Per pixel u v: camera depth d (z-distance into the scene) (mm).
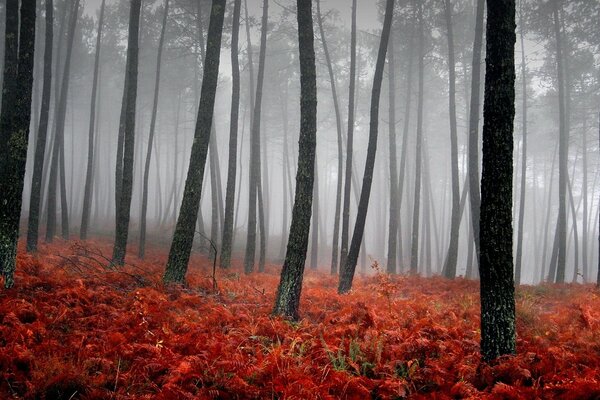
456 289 13516
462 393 4898
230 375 5090
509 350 5586
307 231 8898
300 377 4871
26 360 4992
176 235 10930
